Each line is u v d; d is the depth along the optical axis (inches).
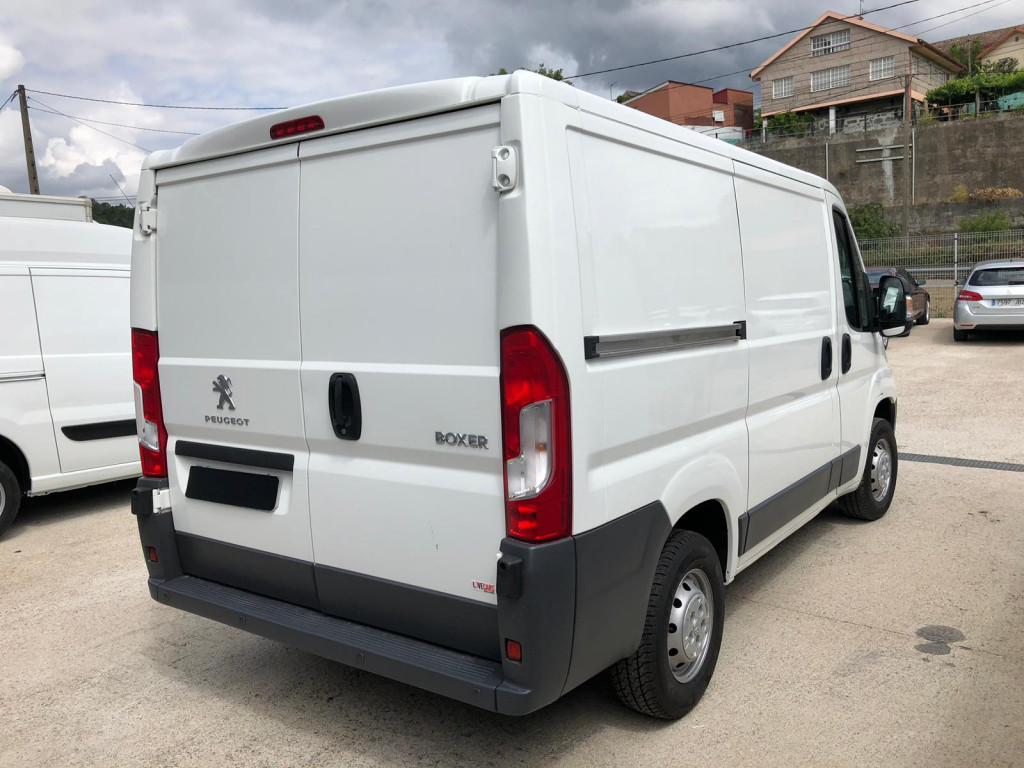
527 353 95.0
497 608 100.4
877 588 176.9
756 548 152.9
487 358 100.7
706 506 138.9
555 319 96.0
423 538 108.7
